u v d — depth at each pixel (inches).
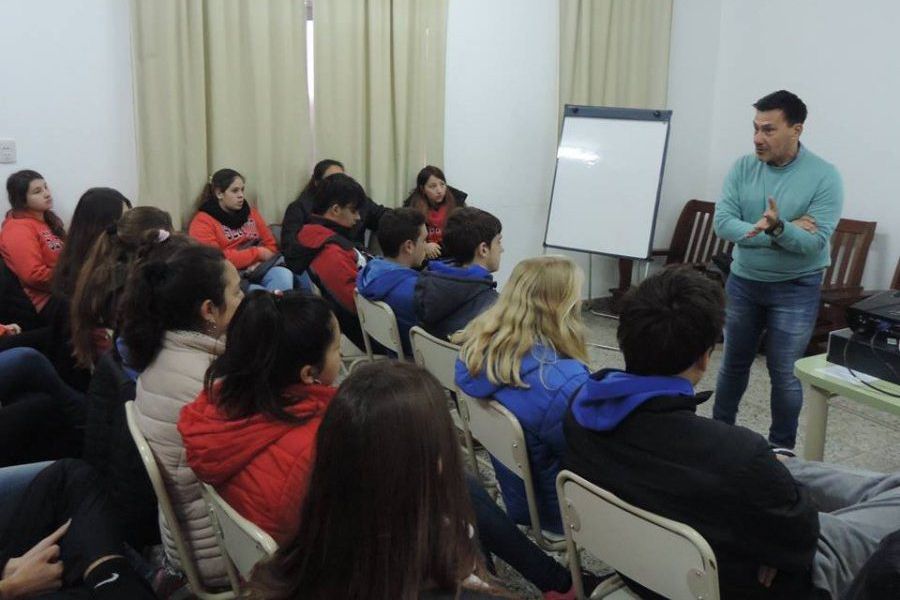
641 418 49.5
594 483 52.9
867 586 39.0
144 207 87.6
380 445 29.9
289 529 37.0
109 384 68.4
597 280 208.7
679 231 205.6
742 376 115.0
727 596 50.1
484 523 67.3
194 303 60.5
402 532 30.1
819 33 175.3
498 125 183.5
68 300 97.9
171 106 141.3
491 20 175.9
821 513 59.3
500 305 68.2
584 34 181.3
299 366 51.1
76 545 56.9
